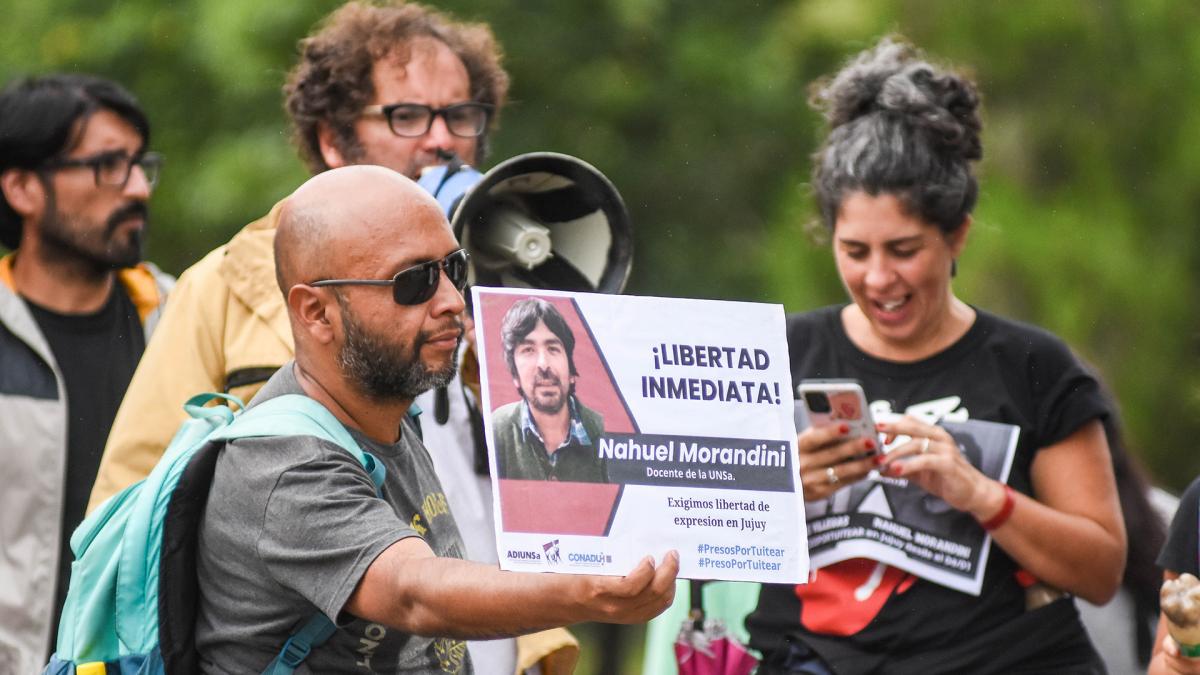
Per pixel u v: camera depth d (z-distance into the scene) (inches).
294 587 454.9
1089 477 622.5
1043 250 1667.1
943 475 599.5
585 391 445.7
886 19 1812.3
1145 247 1734.7
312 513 454.3
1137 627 717.3
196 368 624.4
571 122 1920.5
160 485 483.5
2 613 700.7
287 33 1681.8
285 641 469.7
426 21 703.7
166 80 1889.8
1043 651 617.3
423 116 687.1
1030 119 1747.0
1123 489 701.9
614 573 432.8
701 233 1953.7
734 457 450.3
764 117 1920.5
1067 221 1699.1
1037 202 1727.4
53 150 739.4
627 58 1936.5
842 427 605.6
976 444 619.8
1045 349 629.9
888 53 649.0
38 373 729.0
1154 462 1686.8
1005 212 1675.7
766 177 1947.6
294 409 475.8
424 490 504.4
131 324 768.3
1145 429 1673.2
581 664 1877.5
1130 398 1659.7
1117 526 624.4
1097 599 624.4
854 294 629.9
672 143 1941.4
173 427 617.3
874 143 616.1
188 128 1871.3
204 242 1820.9
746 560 443.2
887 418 629.6
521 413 439.2
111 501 495.8
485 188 605.0
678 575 433.4
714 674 664.4
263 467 463.5
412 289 474.3
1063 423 621.9
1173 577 583.5
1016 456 621.9
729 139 1941.4
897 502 621.3
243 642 470.6
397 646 481.7
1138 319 1690.5
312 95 697.6
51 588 709.9
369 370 476.4
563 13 1919.3
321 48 697.6
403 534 449.4
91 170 744.3
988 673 612.7
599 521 435.8
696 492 444.5
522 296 449.4
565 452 439.5
